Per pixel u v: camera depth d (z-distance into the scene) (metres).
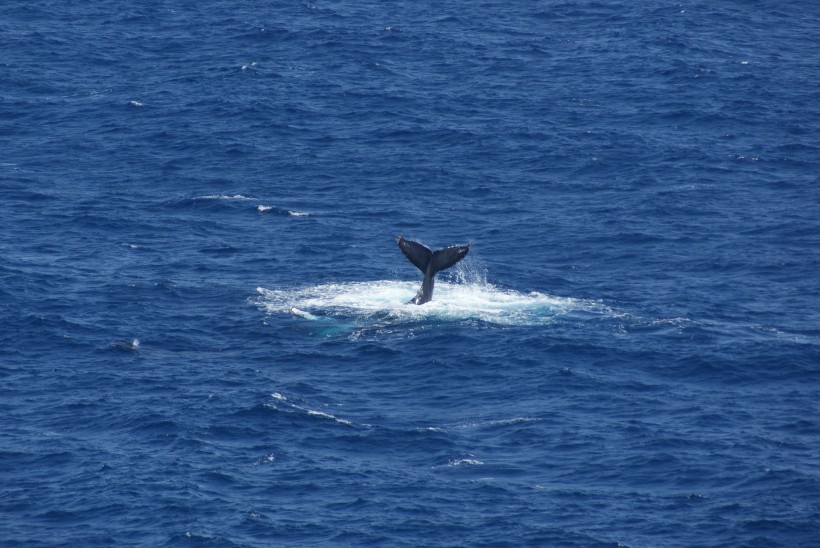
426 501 143.88
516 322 199.62
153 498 143.75
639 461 152.88
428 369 181.62
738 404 169.50
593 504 143.00
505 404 170.25
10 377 176.75
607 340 191.38
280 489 146.75
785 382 176.75
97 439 158.62
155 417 163.88
